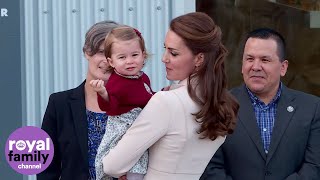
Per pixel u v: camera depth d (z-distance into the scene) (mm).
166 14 17781
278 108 12828
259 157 12492
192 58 9828
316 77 18422
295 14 18359
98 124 11859
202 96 9812
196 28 9727
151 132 9703
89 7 17891
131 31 10188
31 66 17922
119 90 10031
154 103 9781
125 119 10188
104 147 10234
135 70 10102
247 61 12797
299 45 18422
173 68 9922
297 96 13039
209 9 18094
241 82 18109
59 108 12211
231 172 12641
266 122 12859
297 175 12406
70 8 17875
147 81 11133
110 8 17844
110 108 10102
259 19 18281
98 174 10344
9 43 17656
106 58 10422
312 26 18375
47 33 17906
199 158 10078
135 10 17828
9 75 17719
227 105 9898
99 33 11312
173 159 9820
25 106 17922
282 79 18438
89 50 11367
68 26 17875
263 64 12633
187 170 9961
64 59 17969
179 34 9742
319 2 18312
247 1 18188
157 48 17828
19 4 17641
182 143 9766
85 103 12086
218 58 9906
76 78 17984
